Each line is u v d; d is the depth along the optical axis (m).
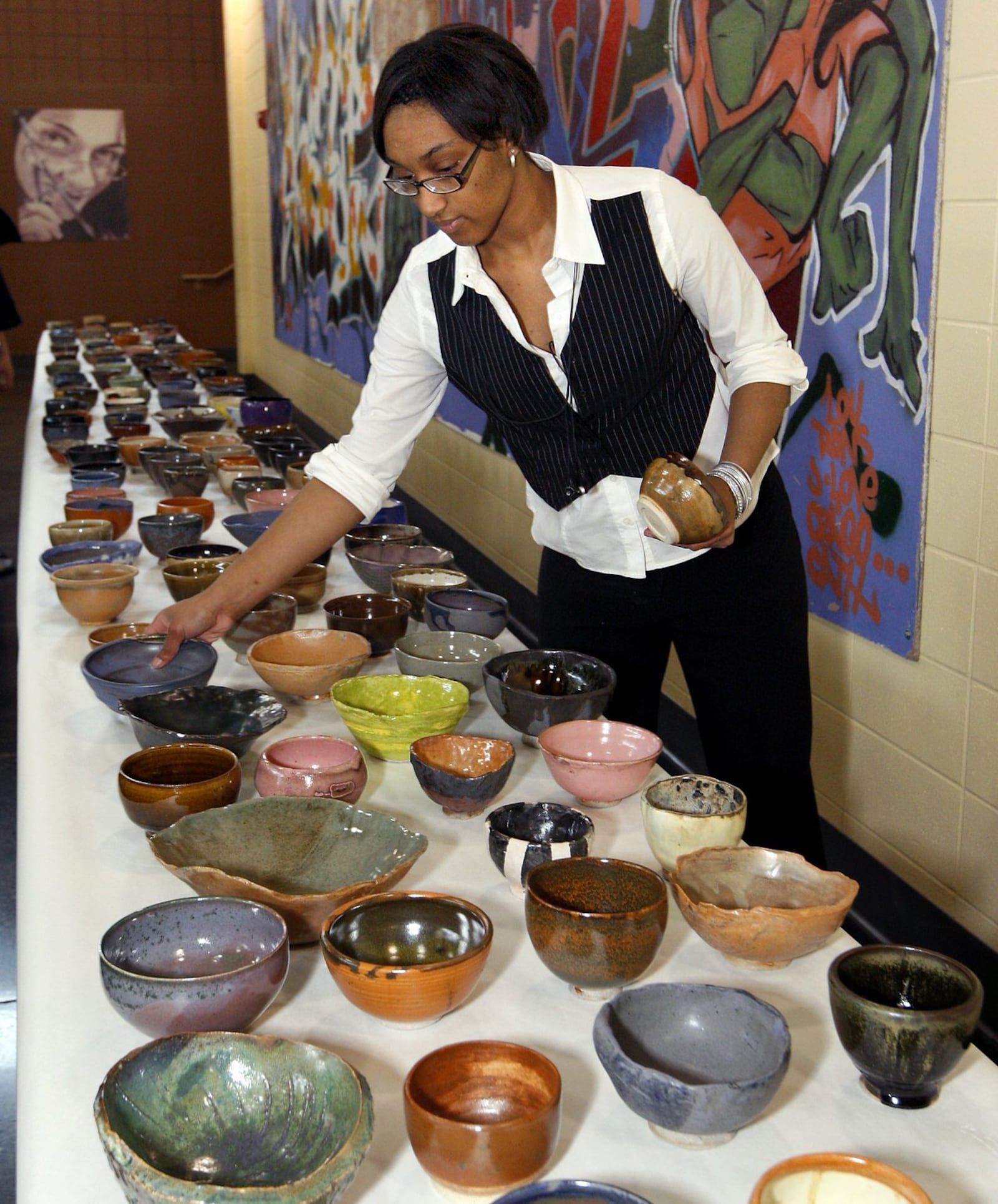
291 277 8.31
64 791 1.40
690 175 2.88
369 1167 0.84
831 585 2.55
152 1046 0.86
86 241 11.23
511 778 1.45
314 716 1.64
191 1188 0.73
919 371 2.17
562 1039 0.98
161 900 1.17
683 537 1.29
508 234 1.48
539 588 1.92
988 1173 0.84
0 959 2.49
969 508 2.11
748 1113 0.83
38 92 10.83
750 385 1.51
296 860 1.20
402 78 1.29
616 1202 0.73
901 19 2.10
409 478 6.03
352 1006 1.02
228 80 9.84
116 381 4.73
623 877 1.08
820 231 2.41
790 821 1.85
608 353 1.53
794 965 1.08
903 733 2.38
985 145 1.96
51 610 2.07
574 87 3.49
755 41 2.53
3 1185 1.88
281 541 1.70
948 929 2.27
